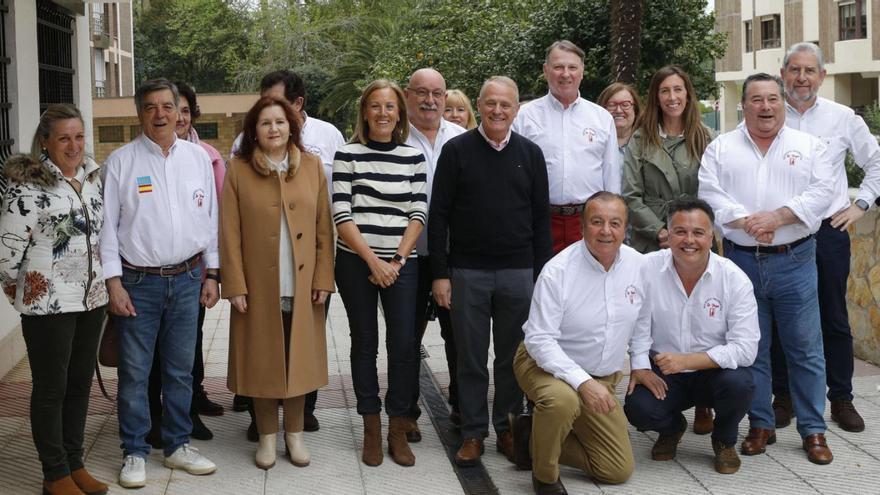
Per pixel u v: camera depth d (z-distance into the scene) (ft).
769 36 107.96
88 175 14.71
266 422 16.39
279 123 15.93
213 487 15.52
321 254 16.55
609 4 55.36
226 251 15.99
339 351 25.09
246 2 168.66
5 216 13.89
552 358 15.20
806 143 16.93
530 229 16.79
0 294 22.11
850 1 86.48
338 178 16.49
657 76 18.61
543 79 57.47
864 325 22.76
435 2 104.88
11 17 23.13
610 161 18.62
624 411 16.53
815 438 16.63
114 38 123.44
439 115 18.10
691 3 56.80
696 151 18.62
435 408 20.08
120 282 15.37
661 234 18.16
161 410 17.67
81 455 15.19
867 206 18.40
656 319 16.52
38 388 14.35
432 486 15.64
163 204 15.44
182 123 18.02
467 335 16.62
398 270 16.40
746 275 16.97
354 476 16.06
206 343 26.37
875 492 15.14
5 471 16.07
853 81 89.56
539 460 14.97
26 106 23.97
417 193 16.75
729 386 15.74
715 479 15.84
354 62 121.70
